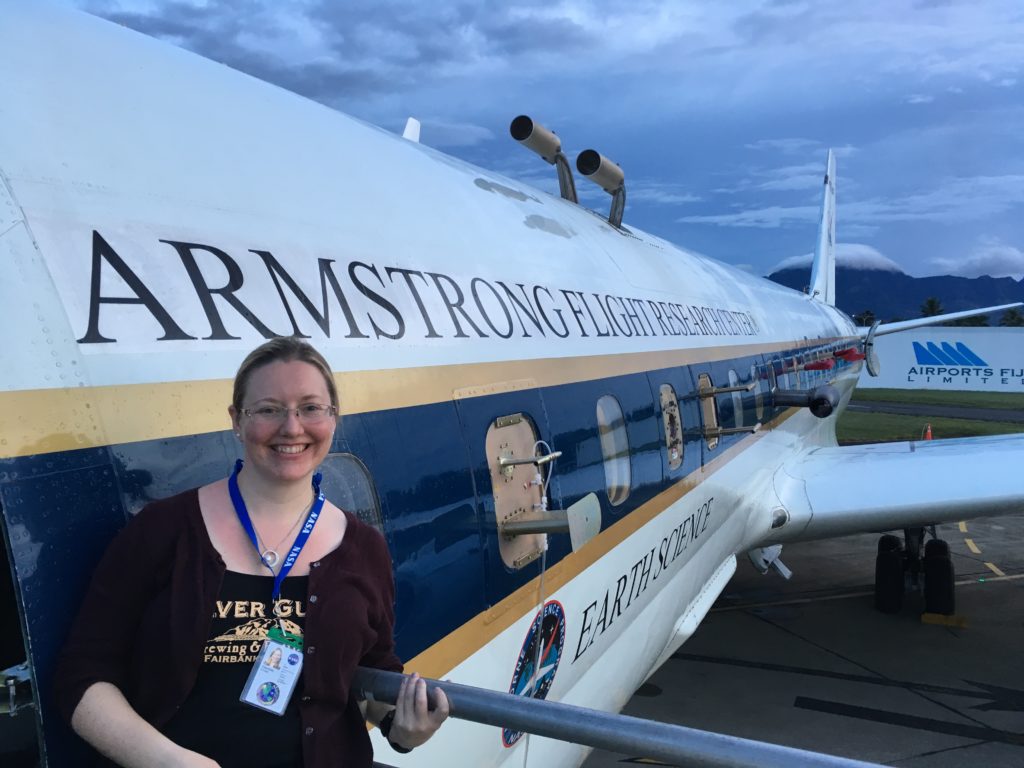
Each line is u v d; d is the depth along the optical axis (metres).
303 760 1.46
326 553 1.52
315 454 1.51
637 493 4.28
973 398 41.03
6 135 1.71
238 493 1.50
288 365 1.49
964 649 8.63
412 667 2.43
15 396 1.46
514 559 3.00
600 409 3.86
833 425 14.18
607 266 4.70
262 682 1.42
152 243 1.85
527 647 3.13
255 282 2.07
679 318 5.46
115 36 2.35
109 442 1.60
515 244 3.72
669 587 5.20
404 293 2.66
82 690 1.35
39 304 1.56
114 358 1.65
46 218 1.66
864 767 1.28
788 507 8.56
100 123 1.97
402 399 2.49
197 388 1.80
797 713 7.06
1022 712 7.09
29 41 2.00
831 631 9.18
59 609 1.44
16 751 1.57
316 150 2.78
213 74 2.66
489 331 3.06
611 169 5.61
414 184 3.24
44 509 1.45
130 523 1.45
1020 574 11.52
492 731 2.96
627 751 1.46
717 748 1.38
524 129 5.39
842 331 14.24
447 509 2.60
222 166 2.25
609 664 4.30
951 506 8.20
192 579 1.41
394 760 2.37
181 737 1.40
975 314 16.77
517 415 3.09
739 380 6.60
